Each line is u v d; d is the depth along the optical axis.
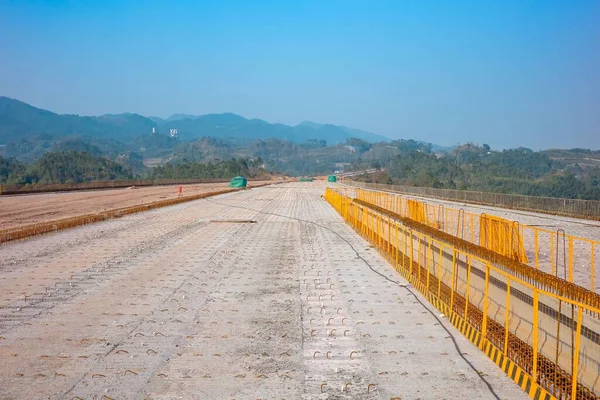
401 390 7.46
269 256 18.83
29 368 8.30
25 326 10.44
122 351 9.02
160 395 7.32
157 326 10.43
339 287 13.81
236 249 20.45
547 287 9.35
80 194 63.94
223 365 8.40
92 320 10.85
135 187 87.81
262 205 46.94
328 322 10.62
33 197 57.53
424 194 65.06
